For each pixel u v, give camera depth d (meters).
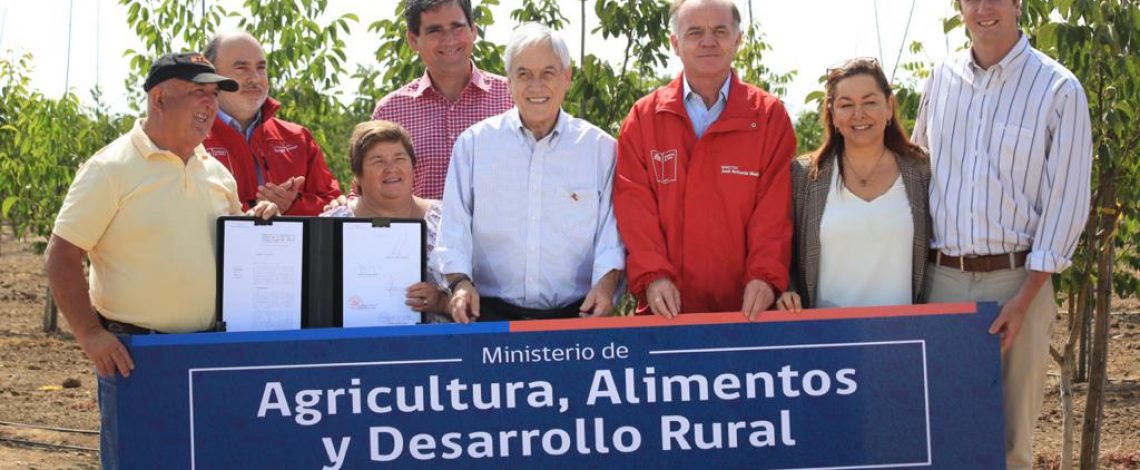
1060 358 6.69
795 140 4.74
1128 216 6.54
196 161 4.47
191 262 4.34
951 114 4.62
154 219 4.29
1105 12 5.61
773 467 4.36
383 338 4.29
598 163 4.75
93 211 4.25
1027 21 5.80
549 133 4.70
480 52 7.26
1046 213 4.48
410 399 4.31
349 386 4.29
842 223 4.54
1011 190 4.50
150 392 4.25
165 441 4.26
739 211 4.60
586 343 4.33
